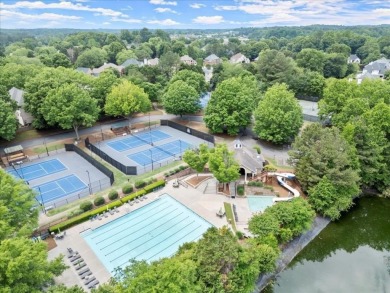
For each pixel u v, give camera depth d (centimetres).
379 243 3328
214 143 5459
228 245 2122
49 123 5372
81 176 4309
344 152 3575
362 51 15300
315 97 8712
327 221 3562
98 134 5991
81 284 2391
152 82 8662
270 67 8594
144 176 4225
